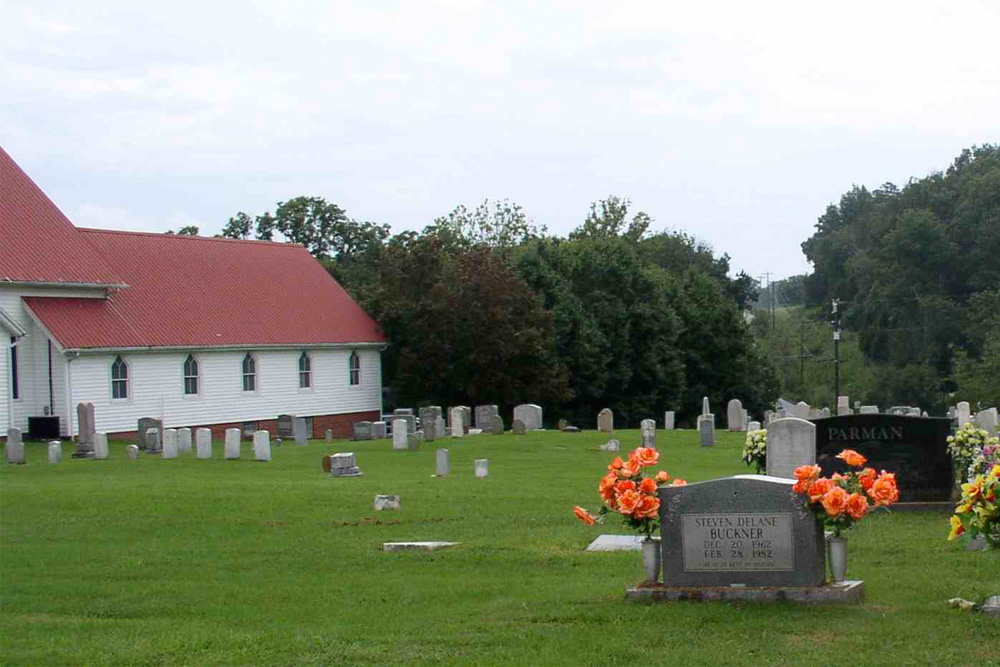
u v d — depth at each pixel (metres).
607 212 125.75
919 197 117.56
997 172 106.75
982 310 91.62
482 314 64.69
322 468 35.19
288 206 108.00
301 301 66.12
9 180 54.84
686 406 77.25
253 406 60.50
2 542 20.91
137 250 60.91
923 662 11.11
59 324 51.34
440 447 43.06
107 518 23.38
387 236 109.31
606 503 14.24
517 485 28.34
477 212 117.12
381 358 69.31
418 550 18.91
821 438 23.45
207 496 25.80
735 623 12.59
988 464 19.34
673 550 13.87
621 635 12.42
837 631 12.16
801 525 13.48
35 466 37.25
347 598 15.37
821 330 117.62
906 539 18.97
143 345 53.94
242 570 17.72
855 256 126.88
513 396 66.00
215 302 61.00
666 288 77.50
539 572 16.86
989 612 12.86
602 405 71.94
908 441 22.83
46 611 15.23
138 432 47.12
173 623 14.25
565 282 71.12
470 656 11.96
